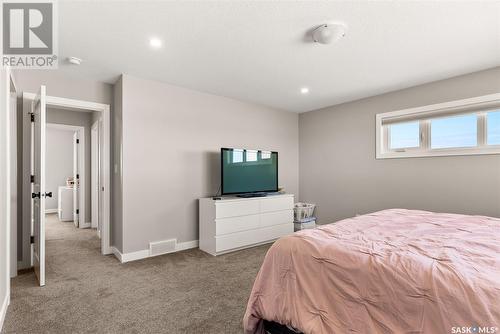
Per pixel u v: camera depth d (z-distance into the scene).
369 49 2.42
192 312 1.90
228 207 3.38
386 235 1.63
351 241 1.47
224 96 3.96
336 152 4.39
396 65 2.78
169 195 3.39
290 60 2.67
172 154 3.43
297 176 5.01
